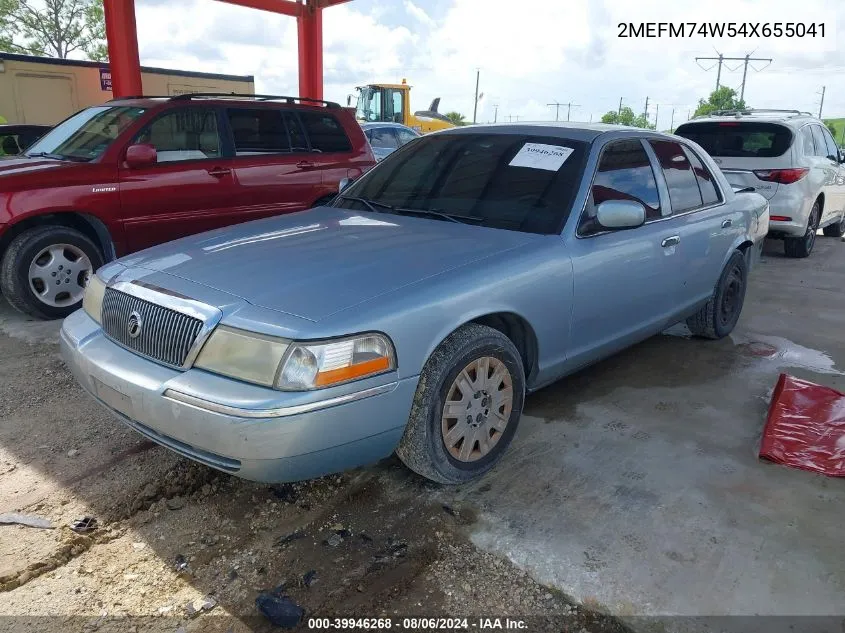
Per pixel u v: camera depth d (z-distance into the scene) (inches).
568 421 149.2
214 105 247.3
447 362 110.4
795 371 184.1
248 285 107.7
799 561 103.7
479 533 109.2
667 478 126.4
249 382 95.9
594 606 94.4
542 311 127.8
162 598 95.2
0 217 197.3
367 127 544.1
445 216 144.3
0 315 218.2
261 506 116.6
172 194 231.6
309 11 551.2
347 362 96.9
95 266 218.8
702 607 94.3
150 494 119.2
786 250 348.8
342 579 99.2
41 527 109.9
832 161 368.2
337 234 133.2
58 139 244.5
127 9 418.0
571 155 147.5
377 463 130.5
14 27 1237.7
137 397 102.8
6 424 144.3
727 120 331.3
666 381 174.4
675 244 164.7
